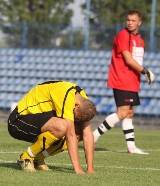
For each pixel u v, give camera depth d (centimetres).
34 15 8662
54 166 2098
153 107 6188
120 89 2786
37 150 1883
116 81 2792
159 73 6512
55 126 1797
